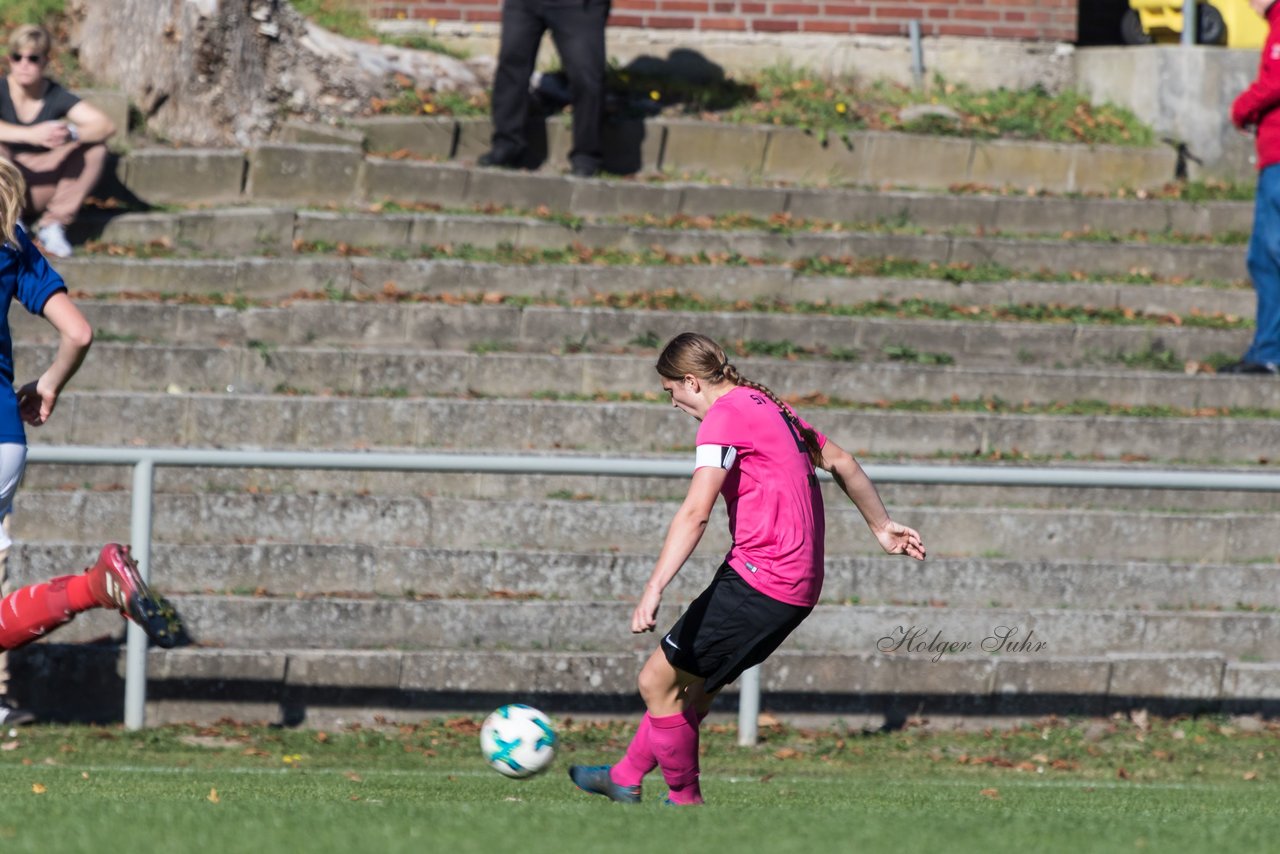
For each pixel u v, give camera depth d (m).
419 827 15.00
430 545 33.59
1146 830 16.17
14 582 31.16
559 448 36.66
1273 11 40.66
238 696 29.47
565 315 40.59
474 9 55.44
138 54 48.81
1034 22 58.25
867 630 31.66
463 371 38.41
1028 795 23.50
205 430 35.91
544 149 50.19
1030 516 34.81
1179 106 54.50
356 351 38.28
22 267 21.89
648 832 14.90
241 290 41.47
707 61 56.44
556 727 29.80
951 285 44.34
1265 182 41.03
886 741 29.72
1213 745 29.84
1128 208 49.59
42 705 29.14
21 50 41.19
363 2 55.00
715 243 45.38
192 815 15.96
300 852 13.37
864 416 37.31
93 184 41.81
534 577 32.53
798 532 19.36
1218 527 35.12
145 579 27.72
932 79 57.59
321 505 33.50
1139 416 39.09
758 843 14.23
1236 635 32.72
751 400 19.59
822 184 51.06
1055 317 43.56
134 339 38.88
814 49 57.16
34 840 13.99
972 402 39.59
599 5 48.00
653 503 34.38
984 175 51.94
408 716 29.97
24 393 22.16
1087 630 32.16
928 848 14.16
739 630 19.38
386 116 49.69
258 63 48.84
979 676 30.94
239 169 46.44
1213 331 42.97
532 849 13.64
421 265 42.06
